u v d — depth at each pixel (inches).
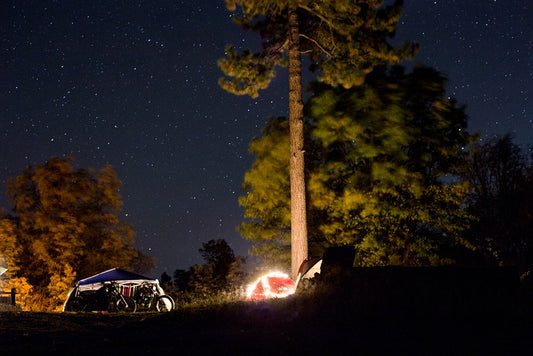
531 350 354.9
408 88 1104.8
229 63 928.9
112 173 1573.6
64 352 317.1
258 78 935.7
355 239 1103.0
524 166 1416.1
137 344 358.9
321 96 1105.4
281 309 529.7
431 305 530.6
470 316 514.0
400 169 1047.6
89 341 366.3
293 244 896.3
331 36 943.0
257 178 1108.5
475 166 1407.5
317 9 905.5
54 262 1487.5
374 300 537.3
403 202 1072.8
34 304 1477.6
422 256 1080.2
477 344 376.2
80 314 553.6
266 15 975.0
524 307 546.3
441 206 1081.4
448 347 361.7
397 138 1053.8
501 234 1384.1
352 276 585.6
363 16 893.2
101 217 1555.1
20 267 1481.3
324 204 1078.4
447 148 1083.3
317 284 591.2
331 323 476.1
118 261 1552.7
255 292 854.5
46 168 1521.9
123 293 772.6
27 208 1539.1
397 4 890.7
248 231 1130.7
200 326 470.6
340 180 1112.8
